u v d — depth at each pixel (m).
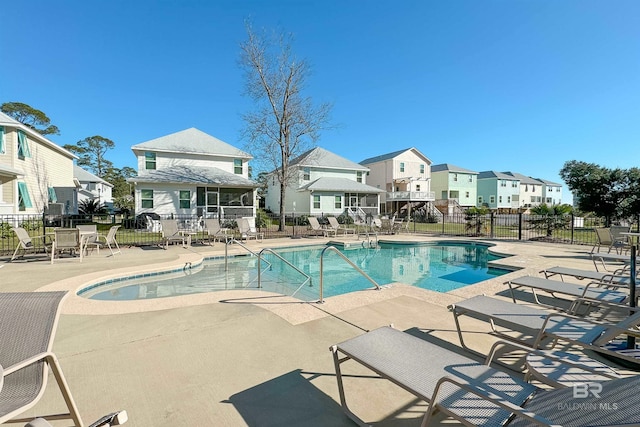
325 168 27.17
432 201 30.62
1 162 13.61
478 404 1.41
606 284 3.96
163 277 6.83
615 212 18.20
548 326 2.46
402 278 7.29
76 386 2.19
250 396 2.09
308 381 2.27
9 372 1.28
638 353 2.08
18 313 1.60
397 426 1.79
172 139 19.22
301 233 15.48
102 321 3.46
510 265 7.09
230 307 3.97
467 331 3.20
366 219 18.72
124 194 42.72
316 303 4.16
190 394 2.10
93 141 43.03
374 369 1.72
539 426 1.07
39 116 30.75
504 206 42.94
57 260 7.48
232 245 10.64
